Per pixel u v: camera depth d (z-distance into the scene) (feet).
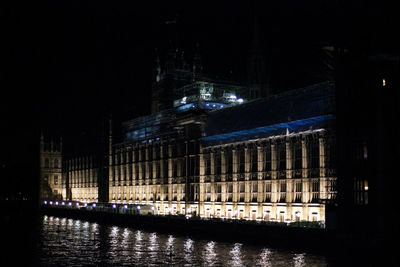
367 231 196.95
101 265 185.57
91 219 451.94
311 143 275.59
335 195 234.99
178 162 404.16
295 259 186.70
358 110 211.20
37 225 396.16
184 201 392.06
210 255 203.62
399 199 193.26
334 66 225.76
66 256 208.54
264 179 310.04
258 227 237.86
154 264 185.37
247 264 179.11
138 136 492.54
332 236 200.44
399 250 184.55
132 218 371.56
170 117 433.89
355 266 170.50
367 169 203.10
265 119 305.53
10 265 187.01
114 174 538.06
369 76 206.69
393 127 197.98
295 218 281.74
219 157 354.54
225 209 341.21
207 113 365.40
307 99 274.77
